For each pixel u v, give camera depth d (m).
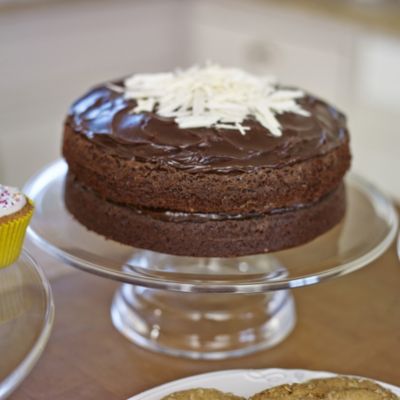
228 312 0.62
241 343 0.60
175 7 1.45
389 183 1.28
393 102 1.22
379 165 1.28
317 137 0.64
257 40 1.38
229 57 1.44
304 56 1.32
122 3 1.34
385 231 0.64
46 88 1.29
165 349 0.59
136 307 0.63
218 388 0.53
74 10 1.27
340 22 1.24
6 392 0.47
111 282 0.66
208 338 0.60
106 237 0.63
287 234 0.62
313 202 0.63
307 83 1.33
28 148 1.31
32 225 0.63
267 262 0.61
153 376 0.57
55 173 0.72
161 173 0.60
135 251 0.61
